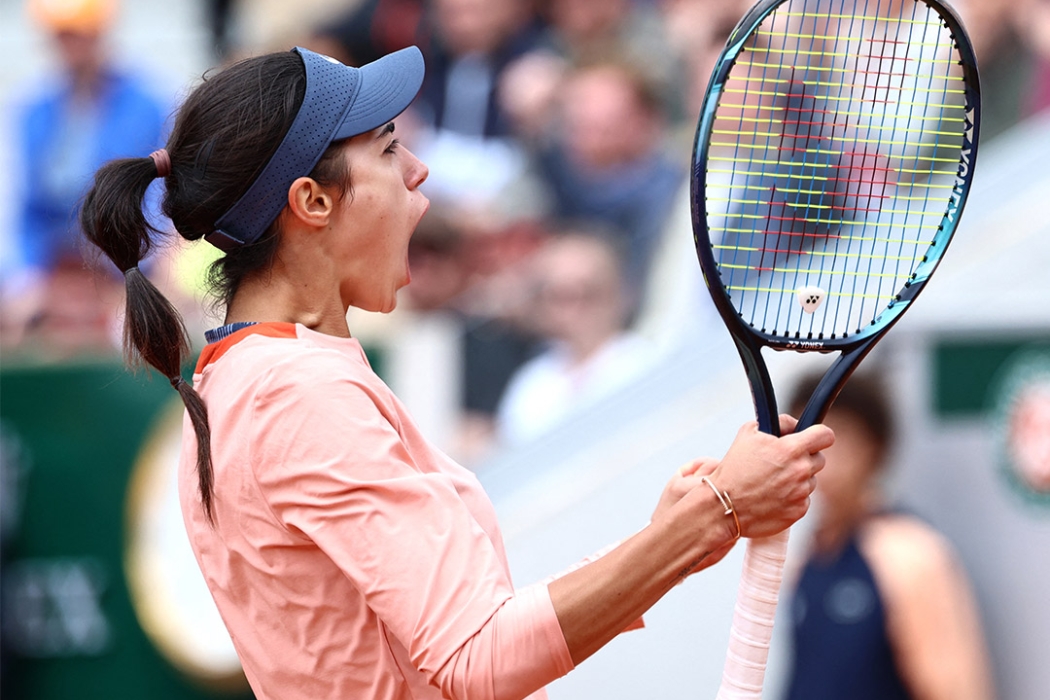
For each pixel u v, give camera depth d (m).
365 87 6.13
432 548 5.41
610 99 18.14
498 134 19.81
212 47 23.98
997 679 12.63
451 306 17.98
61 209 20.45
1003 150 16.27
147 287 6.20
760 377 6.10
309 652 5.78
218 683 16.30
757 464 5.57
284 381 5.65
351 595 5.70
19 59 25.34
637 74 18.44
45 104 20.95
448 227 18.41
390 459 5.56
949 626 12.16
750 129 14.18
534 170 18.83
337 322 6.25
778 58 14.26
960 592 12.48
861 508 12.42
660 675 14.70
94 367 16.59
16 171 20.86
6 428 16.67
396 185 6.25
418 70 6.33
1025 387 12.95
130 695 16.45
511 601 5.41
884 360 12.94
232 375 5.90
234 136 5.95
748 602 6.04
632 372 16.34
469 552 5.45
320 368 5.68
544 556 15.34
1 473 16.44
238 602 5.97
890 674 12.20
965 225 14.85
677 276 17.03
